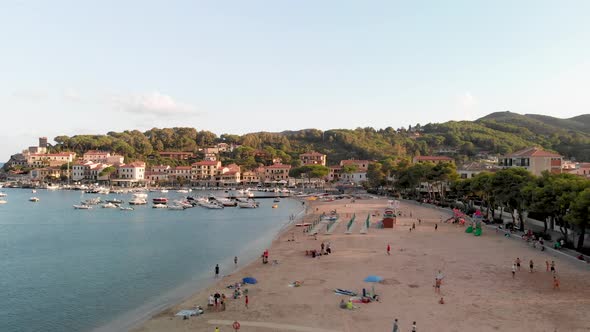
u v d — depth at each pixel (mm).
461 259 64938
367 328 38406
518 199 86125
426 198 178250
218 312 43438
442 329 37938
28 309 48312
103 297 52344
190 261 71750
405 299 46188
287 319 41000
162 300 50531
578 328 37875
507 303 44469
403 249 73625
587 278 53344
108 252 80188
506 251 70562
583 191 61938
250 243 88938
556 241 74688
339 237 89000
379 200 190000
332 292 49406
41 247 85688
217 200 188125
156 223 125125
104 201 192500
